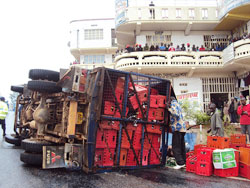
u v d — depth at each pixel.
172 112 6.25
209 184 4.75
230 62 17.08
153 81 6.41
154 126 6.27
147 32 20.67
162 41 20.69
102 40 24.77
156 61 18.34
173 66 18.31
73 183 4.51
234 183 4.88
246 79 18.08
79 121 5.46
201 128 8.79
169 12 19.19
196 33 20.73
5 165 5.87
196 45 20.59
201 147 6.20
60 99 6.24
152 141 6.33
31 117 8.36
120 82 5.80
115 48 24.50
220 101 19.91
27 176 4.91
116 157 5.54
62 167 5.66
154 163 6.33
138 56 18.52
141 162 5.97
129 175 5.27
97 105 5.18
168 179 5.05
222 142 5.93
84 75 5.41
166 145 6.54
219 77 19.80
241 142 6.60
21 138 9.07
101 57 25.62
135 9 19.16
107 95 5.53
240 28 19.23
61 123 6.23
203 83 19.91
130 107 6.14
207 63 18.48
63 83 5.67
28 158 5.67
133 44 23.47
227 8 17.36
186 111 9.48
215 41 20.78
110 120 5.41
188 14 19.20
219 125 7.73
